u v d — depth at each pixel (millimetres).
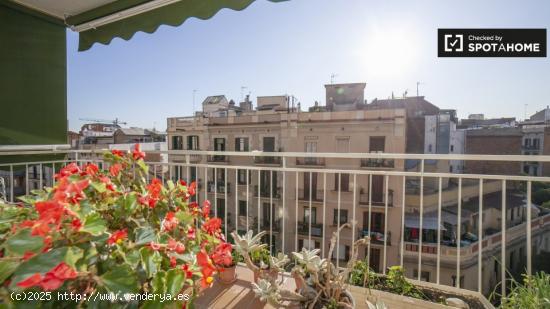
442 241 12766
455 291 1582
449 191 14250
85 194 870
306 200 15156
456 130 17078
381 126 14477
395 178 13750
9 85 2475
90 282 627
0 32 2396
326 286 1068
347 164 14664
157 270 725
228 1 1706
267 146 16953
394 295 1390
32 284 512
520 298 1381
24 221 693
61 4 2355
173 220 950
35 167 2703
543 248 11156
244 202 16422
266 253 1564
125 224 933
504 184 1677
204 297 1332
